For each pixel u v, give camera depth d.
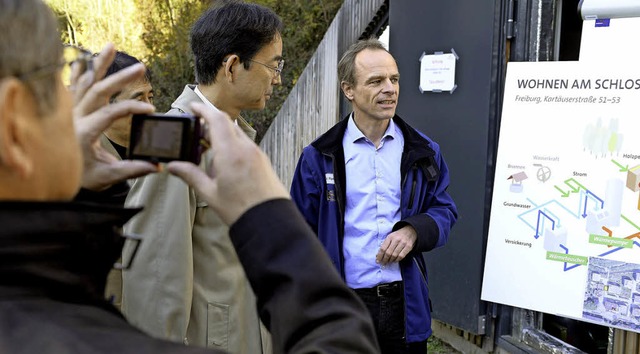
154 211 1.76
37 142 0.67
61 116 0.70
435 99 4.11
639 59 3.08
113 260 0.77
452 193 4.01
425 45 4.15
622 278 3.15
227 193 0.76
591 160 3.24
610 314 3.18
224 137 0.78
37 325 0.60
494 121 3.79
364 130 2.79
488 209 3.84
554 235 3.35
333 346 0.69
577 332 3.96
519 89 3.46
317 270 0.74
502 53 3.75
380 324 2.66
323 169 2.76
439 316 4.13
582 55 3.23
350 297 0.76
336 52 5.66
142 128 0.88
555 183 3.36
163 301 1.74
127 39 9.66
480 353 4.06
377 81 2.71
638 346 3.20
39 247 0.64
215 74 2.07
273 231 0.74
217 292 1.90
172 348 0.63
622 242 3.14
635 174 3.11
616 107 3.16
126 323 0.69
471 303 3.91
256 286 0.75
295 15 8.28
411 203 2.72
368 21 5.20
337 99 5.61
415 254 2.67
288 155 6.46
